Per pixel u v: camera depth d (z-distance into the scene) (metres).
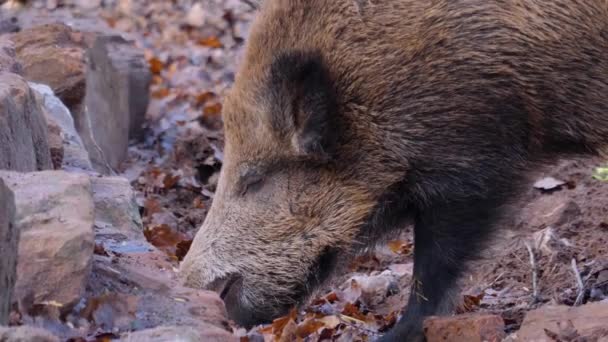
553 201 14.35
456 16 10.41
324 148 10.63
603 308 9.27
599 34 10.66
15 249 6.99
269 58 10.80
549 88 10.63
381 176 10.79
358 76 10.55
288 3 10.84
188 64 25.81
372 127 10.62
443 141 10.55
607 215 13.67
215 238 11.08
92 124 17.05
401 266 13.93
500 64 10.42
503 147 10.66
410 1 10.50
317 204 10.93
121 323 7.93
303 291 11.19
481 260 10.98
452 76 10.44
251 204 11.02
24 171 10.45
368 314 12.25
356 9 10.55
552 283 12.31
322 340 11.23
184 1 29.78
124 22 28.31
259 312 11.15
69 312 7.77
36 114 11.45
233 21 28.30
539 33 10.50
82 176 8.96
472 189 10.71
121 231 11.04
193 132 20.45
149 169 18.66
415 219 11.15
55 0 28.64
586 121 10.84
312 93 10.44
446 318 9.91
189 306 8.53
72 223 8.05
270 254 11.01
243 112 10.86
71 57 16.14
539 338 8.86
